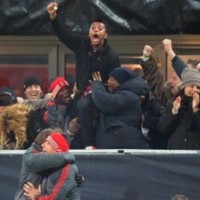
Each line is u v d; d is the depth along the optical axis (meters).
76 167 27.02
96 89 29.06
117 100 29.00
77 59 31.17
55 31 31.19
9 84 35.59
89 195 28.75
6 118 29.53
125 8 32.72
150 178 28.62
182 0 32.56
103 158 28.70
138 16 32.72
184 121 29.02
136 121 29.36
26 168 26.80
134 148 29.19
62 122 30.45
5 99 31.09
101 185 28.72
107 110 29.09
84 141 29.70
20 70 35.62
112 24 32.81
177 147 29.06
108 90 30.56
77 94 31.02
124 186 28.72
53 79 33.69
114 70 29.70
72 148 29.95
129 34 33.25
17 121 29.45
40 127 29.80
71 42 31.17
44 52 35.41
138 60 34.94
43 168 26.55
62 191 26.41
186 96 28.89
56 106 30.61
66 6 33.00
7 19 33.09
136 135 29.27
